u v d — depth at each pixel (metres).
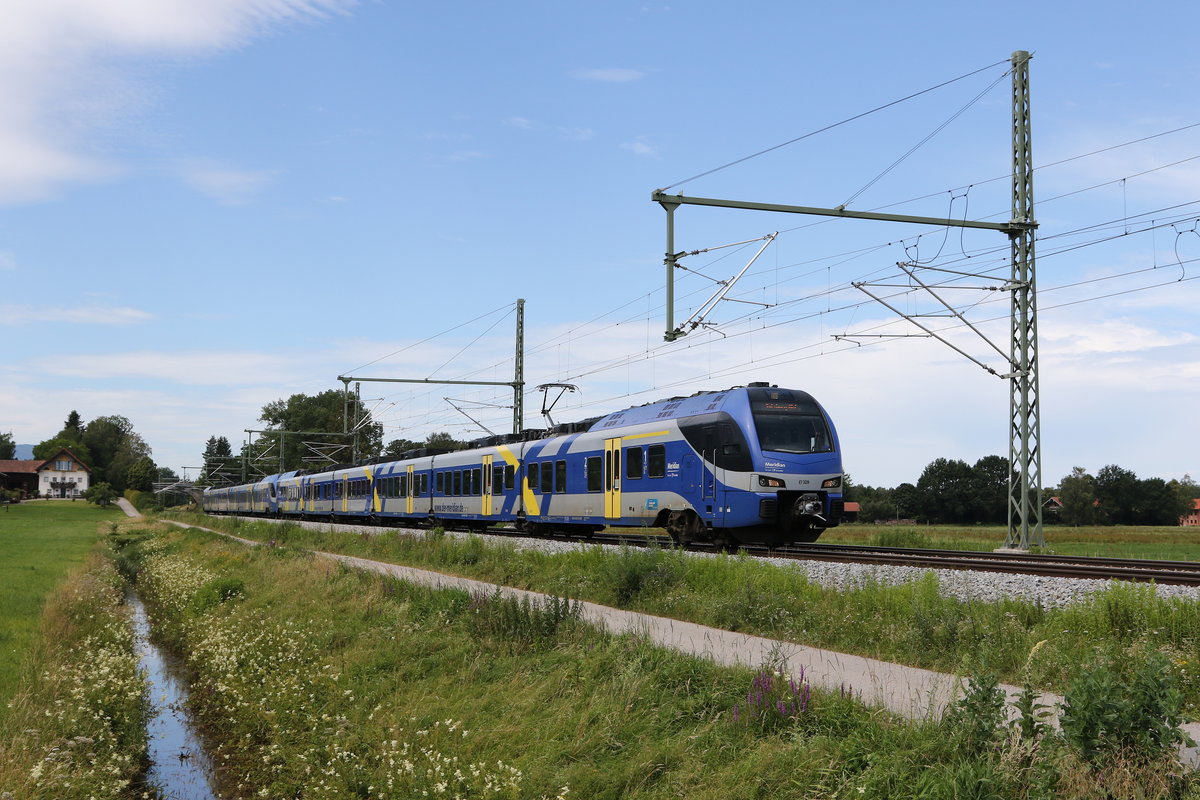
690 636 13.08
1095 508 108.25
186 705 14.70
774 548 22.81
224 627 18.64
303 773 10.28
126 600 28.03
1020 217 24.73
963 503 104.38
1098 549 30.28
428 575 22.86
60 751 9.78
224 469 147.50
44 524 76.44
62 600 20.44
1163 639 10.47
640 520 25.70
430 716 11.08
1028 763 6.89
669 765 8.53
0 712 10.98
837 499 22.39
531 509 31.83
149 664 18.09
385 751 9.68
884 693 9.29
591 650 12.12
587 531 32.66
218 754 12.18
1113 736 6.73
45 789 8.74
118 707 12.20
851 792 7.12
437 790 8.38
